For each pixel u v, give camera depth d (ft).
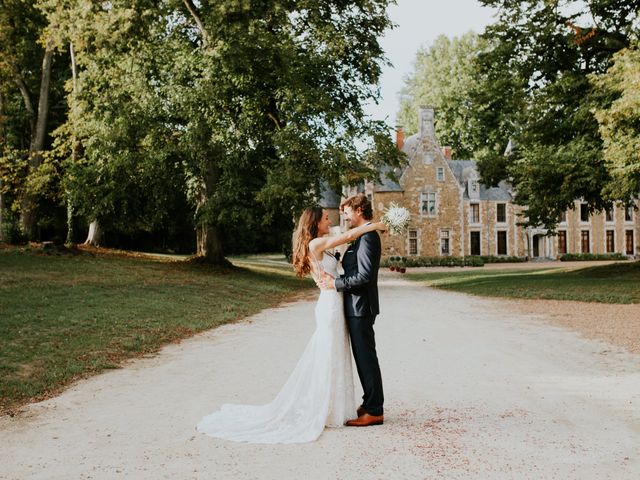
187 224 143.64
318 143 73.46
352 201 17.56
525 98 73.77
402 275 113.70
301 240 17.54
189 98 71.31
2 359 24.94
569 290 60.75
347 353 17.15
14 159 88.17
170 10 73.56
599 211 75.97
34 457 14.28
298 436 15.62
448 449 14.56
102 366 25.29
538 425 16.51
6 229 82.17
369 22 81.51
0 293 43.06
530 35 72.18
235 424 16.46
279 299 62.28
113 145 75.15
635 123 55.31
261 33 69.26
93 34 70.28
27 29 90.99
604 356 27.14
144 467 13.51
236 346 30.99
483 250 179.32
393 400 19.58
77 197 78.89
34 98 100.01
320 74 78.02
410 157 170.30
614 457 13.89
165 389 21.44
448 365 25.41
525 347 29.81
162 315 40.34
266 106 79.92
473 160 188.24
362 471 13.15
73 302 41.68
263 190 67.56
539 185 70.64
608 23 69.97
